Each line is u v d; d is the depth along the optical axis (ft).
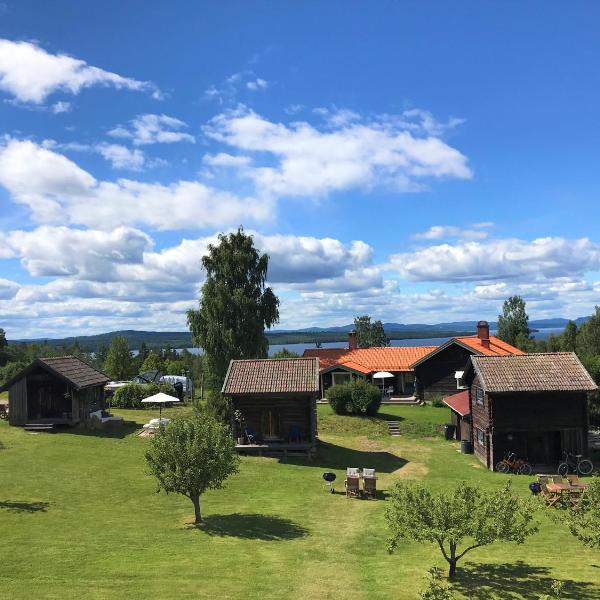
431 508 48.57
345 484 90.63
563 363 113.60
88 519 68.33
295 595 46.24
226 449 69.21
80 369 138.10
